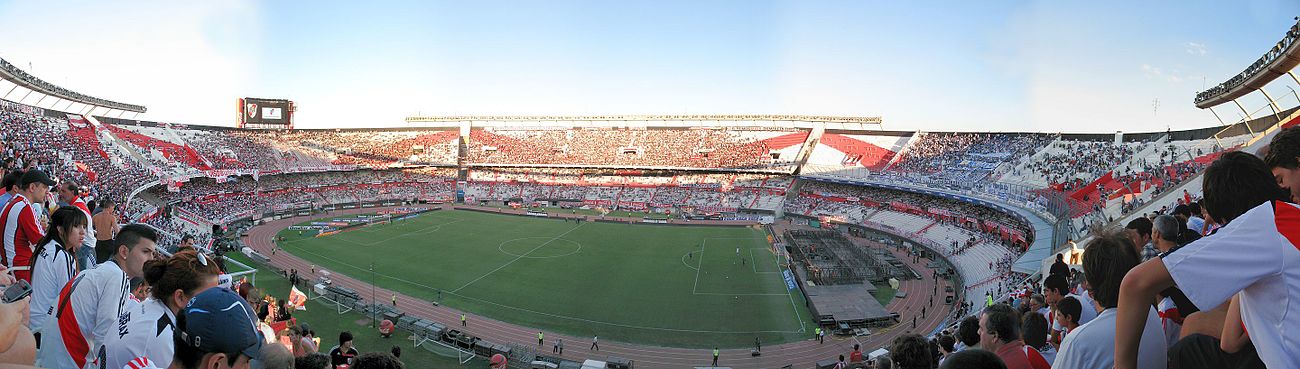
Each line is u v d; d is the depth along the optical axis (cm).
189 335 502
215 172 9369
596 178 13262
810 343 4453
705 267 6838
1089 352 543
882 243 8256
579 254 7494
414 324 4525
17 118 7006
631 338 4553
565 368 3847
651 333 4659
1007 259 5822
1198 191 4100
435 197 12619
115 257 880
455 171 13712
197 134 11338
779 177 12006
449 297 5531
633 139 13712
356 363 694
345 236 8306
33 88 7488
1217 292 406
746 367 4016
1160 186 5309
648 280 6241
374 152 13188
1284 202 409
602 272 6569
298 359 781
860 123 13275
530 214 10831
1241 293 437
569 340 4497
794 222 10238
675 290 5856
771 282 6162
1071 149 8388
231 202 9581
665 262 7100
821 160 11606
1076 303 871
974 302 4978
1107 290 564
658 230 9412
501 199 12700
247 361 538
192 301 526
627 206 11862
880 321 4838
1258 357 466
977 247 6844
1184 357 555
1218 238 418
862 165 11031
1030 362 823
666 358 4175
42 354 705
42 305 828
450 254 7350
